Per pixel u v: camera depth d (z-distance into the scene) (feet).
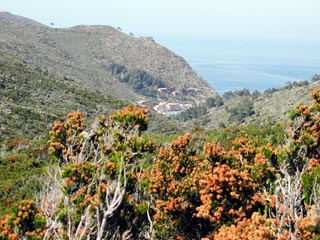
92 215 30.14
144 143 40.14
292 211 31.68
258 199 38.73
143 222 33.81
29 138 154.20
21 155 105.91
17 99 209.05
